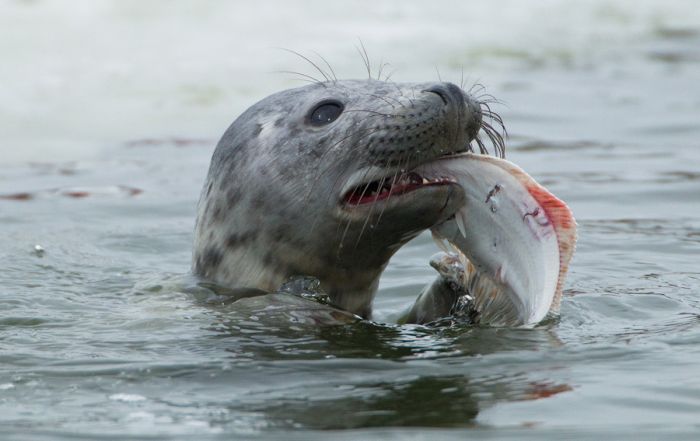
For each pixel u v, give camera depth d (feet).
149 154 161.89
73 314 85.56
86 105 184.75
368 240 81.56
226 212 86.84
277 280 85.56
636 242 115.85
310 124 84.02
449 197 78.02
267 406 64.49
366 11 253.85
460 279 85.10
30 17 236.84
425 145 78.23
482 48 229.04
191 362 72.13
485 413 63.05
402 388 67.15
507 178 78.23
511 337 77.77
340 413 63.10
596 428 60.85
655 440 59.36
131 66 206.39
